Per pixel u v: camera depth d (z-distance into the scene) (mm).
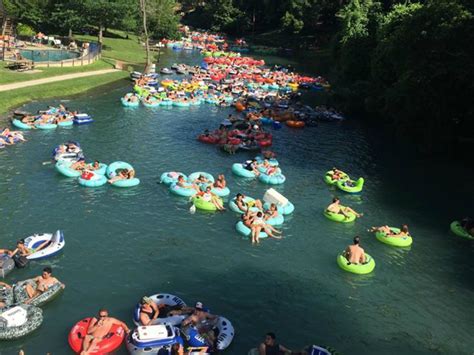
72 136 34125
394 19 48406
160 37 100062
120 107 43938
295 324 16359
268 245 21516
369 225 24547
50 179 26219
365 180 31156
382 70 47031
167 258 19672
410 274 20219
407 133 39812
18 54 53188
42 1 72438
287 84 64562
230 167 30875
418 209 27125
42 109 39656
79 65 57000
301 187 28828
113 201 24391
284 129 42719
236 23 126500
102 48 73000
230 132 36438
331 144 39000
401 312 17531
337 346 15445
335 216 24484
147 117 41531
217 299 17328
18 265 17938
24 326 14508
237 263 19812
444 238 23750
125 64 64062
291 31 115250
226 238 21719
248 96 52062
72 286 17250
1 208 22516
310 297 17953
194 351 13859
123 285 17594
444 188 30750
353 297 18203
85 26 70500
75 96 46062
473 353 15594
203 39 111250
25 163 28156
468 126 40500
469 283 19844
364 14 61688
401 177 32281
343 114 50000
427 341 16031
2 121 35500
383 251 22000
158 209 23938
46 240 19547
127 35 91500
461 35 34062
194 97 48938
